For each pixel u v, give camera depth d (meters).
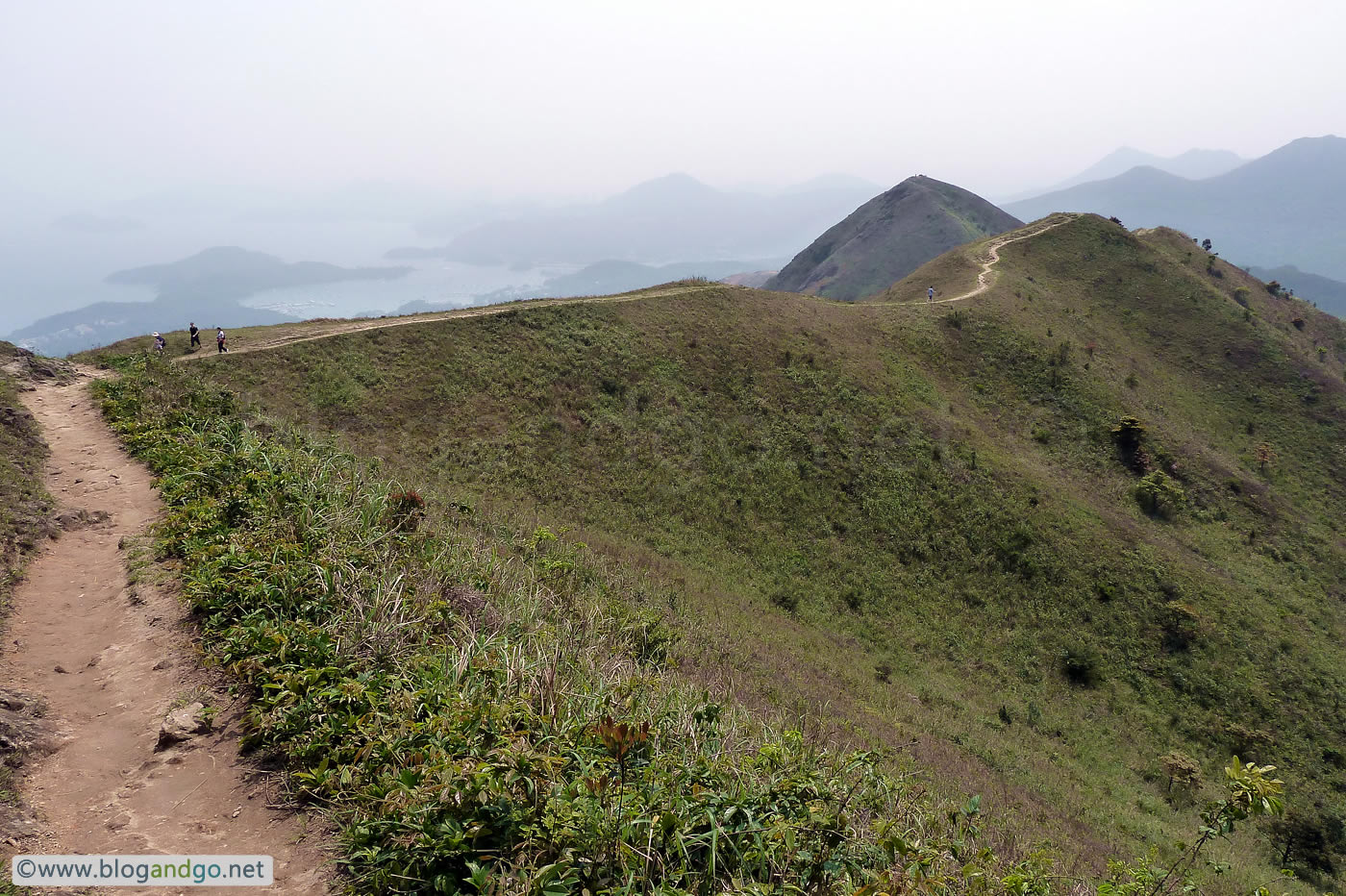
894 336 58.97
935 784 15.36
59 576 10.23
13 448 15.12
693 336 50.62
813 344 53.19
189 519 11.35
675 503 37.47
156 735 6.67
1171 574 38.34
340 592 8.66
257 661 7.30
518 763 5.41
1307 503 53.47
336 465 15.45
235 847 5.32
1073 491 45.06
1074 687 31.39
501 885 4.61
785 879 5.17
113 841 5.28
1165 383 64.88
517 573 13.21
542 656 8.28
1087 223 89.25
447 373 41.12
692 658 16.66
